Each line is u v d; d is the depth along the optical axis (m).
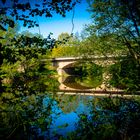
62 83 40.47
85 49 15.45
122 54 13.17
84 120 9.52
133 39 11.87
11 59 3.88
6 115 7.23
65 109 13.22
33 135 8.59
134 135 7.07
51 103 9.26
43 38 4.23
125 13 8.62
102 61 14.35
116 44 13.27
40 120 8.03
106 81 12.92
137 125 7.64
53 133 9.41
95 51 14.74
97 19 12.88
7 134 7.54
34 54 4.20
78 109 12.95
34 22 3.85
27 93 4.83
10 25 3.57
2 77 4.36
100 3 11.88
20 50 4.05
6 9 3.44
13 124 7.56
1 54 3.63
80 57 16.52
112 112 8.94
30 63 5.54
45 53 4.30
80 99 16.92
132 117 8.05
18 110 6.87
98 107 9.99
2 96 4.51
